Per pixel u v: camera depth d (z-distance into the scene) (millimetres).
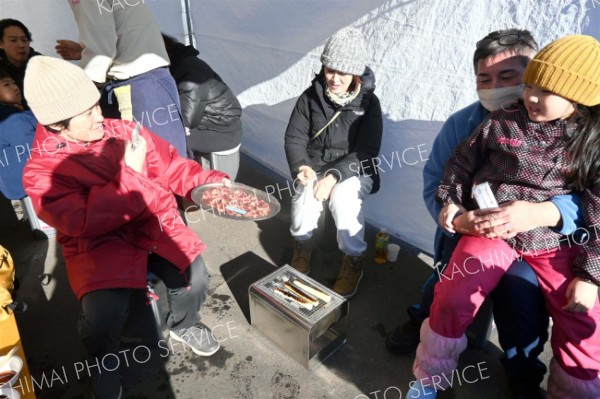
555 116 1454
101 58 2455
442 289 1668
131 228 1896
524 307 1678
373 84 2430
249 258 2896
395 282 2678
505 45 1657
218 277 2715
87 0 2344
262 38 3492
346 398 1964
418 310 2135
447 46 2318
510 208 1522
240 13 3596
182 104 2998
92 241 1803
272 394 1979
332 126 2518
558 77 1351
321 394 1981
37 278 2725
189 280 1979
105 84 2748
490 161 1702
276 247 3016
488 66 1696
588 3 1779
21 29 3281
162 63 2650
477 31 2182
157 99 2617
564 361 1600
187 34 4301
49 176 1755
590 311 1542
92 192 1720
